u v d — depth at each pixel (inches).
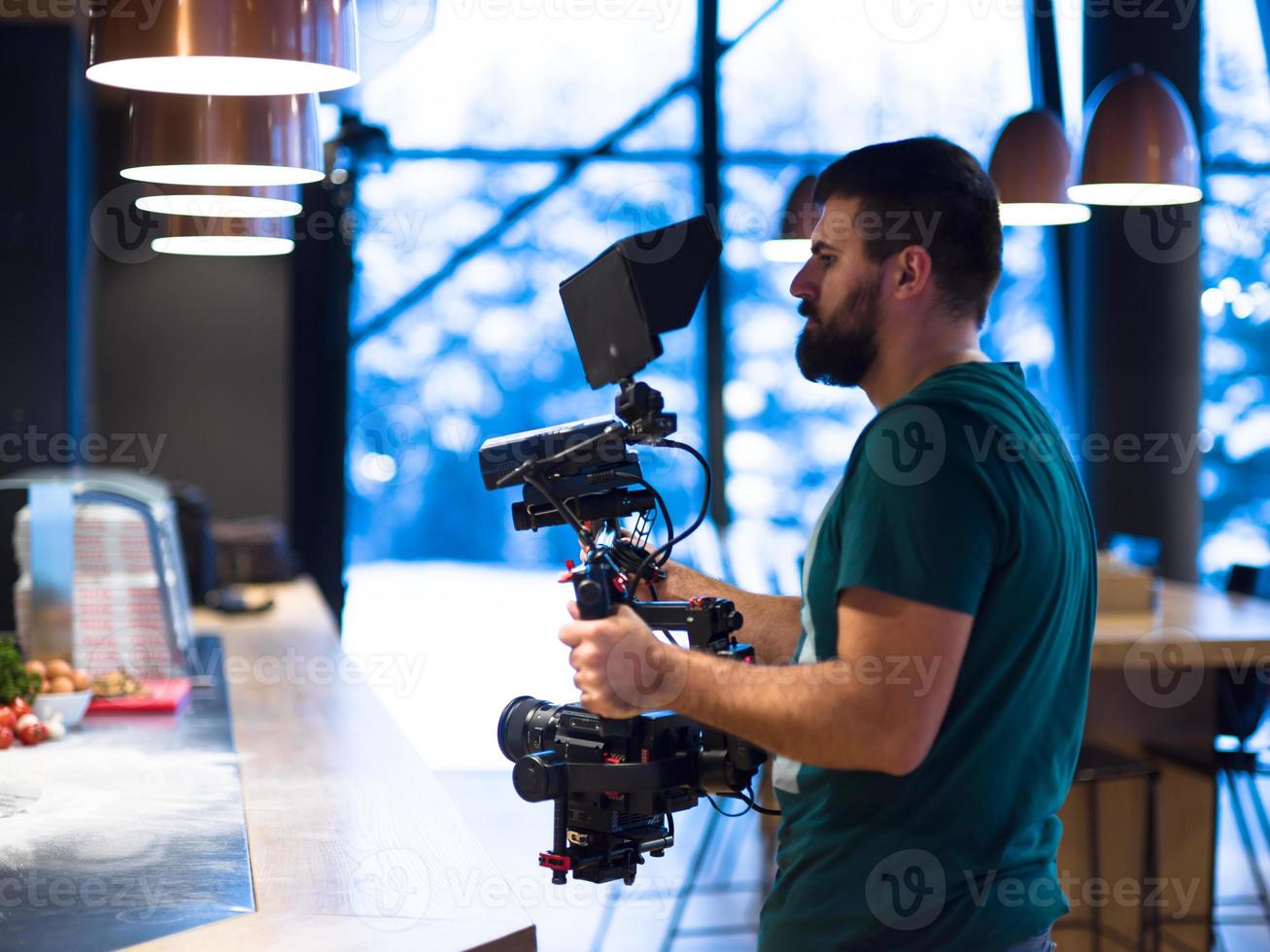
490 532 241.4
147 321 219.9
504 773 209.3
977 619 53.4
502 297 234.4
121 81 65.5
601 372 59.2
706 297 235.3
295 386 227.5
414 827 68.8
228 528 187.8
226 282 221.6
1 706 87.8
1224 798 192.5
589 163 232.2
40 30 176.7
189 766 80.9
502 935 53.8
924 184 55.6
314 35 60.6
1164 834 132.6
